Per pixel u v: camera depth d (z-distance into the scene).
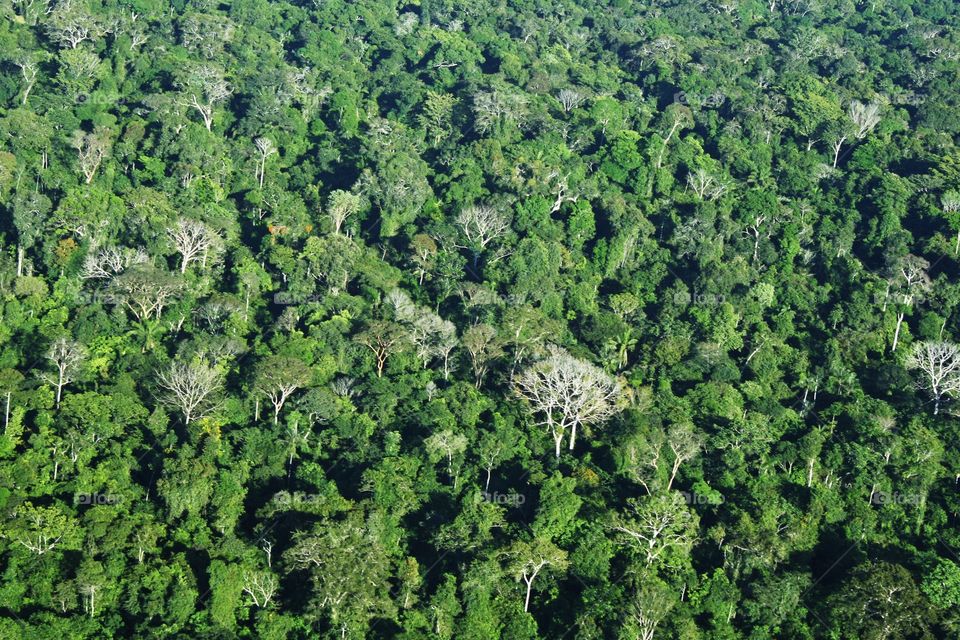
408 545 122.19
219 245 164.88
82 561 111.81
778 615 117.56
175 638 107.38
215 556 116.06
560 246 174.38
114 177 178.88
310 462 129.62
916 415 144.50
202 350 142.88
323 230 174.38
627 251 176.88
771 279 173.12
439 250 171.25
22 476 122.25
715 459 135.75
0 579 110.69
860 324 164.25
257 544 118.88
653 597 112.81
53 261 157.88
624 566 119.25
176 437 130.12
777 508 127.69
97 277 157.50
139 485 125.44
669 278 173.25
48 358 140.25
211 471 123.44
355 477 128.50
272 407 137.75
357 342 148.12
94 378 140.00
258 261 166.62
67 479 124.44
